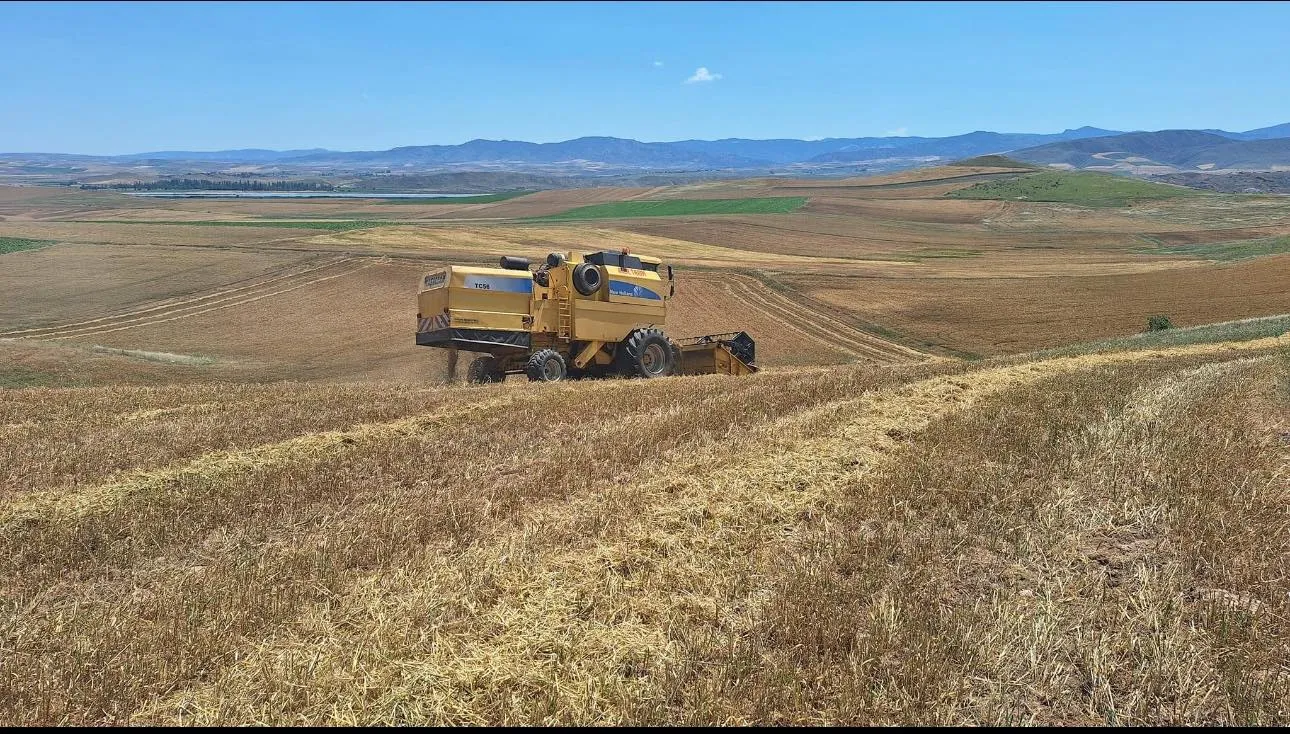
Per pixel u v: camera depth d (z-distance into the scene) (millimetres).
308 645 5023
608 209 157500
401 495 8328
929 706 4332
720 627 5305
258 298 52062
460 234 84938
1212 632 5020
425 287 19984
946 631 5012
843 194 196375
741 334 22500
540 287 20062
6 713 4402
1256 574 5805
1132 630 5059
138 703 4520
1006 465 8812
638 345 20672
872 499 7832
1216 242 104250
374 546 6684
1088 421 10922
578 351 20688
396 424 12578
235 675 4719
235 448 10867
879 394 14227
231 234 79750
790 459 9531
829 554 6410
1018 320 51125
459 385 18172
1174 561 6137
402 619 5254
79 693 4555
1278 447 9578
